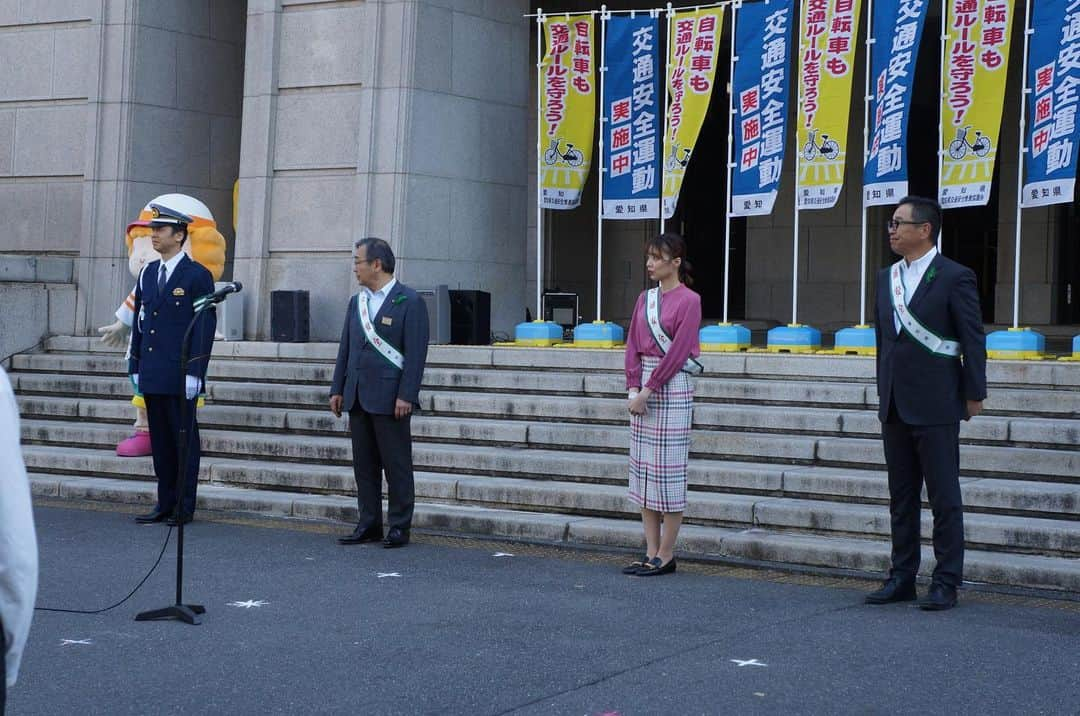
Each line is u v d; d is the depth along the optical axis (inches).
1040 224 727.1
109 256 600.1
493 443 422.6
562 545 349.1
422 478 397.1
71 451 467.2
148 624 260.4
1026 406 375.6
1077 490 321.7
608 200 543.5
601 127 544.4
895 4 469.7
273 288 573.6
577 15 545.0
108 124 605.6
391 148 547.5
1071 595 285.9
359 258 348.5
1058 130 442.9
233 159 649.6
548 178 551.2
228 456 447.8
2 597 111.7
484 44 575.8
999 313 738.8
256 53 576.1
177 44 622.5
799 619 264.1
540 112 550.3
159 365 376.2
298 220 569.6
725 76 814.5
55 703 208.2
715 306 823.7
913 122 780.0
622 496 362.9
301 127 569.9
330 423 447.8
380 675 223.3
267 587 295.4
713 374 444.1
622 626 258.4
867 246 754.8
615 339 505.7
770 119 501.7
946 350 268.8
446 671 225.6
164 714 202.5
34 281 585.6
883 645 242.4
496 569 317.4
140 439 451.8
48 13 621.6
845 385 404.5
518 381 455.8
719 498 354.0
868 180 476.7
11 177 631.8
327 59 564.4
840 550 313.7
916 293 270.2
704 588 295.3
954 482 271.6
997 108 458.0
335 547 346.6
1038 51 447.5
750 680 219.1
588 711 202.2
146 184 610.2
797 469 365.4
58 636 251.0
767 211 503.5
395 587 295.9
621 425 417.4
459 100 566.3
